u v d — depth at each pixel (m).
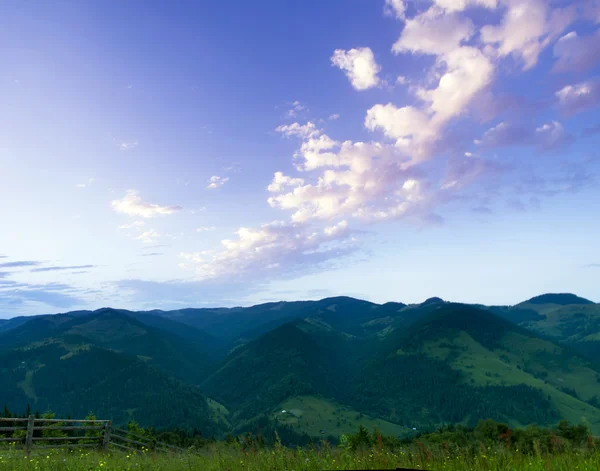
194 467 11.21
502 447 9.20
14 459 13.88
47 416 44.97
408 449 9.59
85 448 19.78
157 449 18.33
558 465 7.73
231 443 13.03
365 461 8.75
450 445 9.40
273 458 10.07
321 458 9.59
